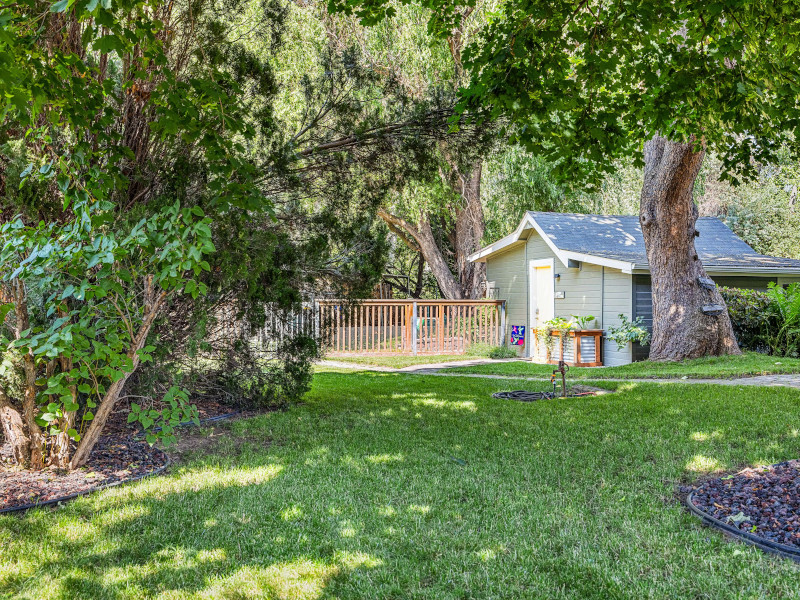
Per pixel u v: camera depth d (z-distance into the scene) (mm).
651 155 12109
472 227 21547
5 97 3602
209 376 7590
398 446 5863
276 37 7020
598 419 6898
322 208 7352
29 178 4730
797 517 3674
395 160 7152
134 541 3598
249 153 6535
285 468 5113
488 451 5684
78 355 4199
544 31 5113
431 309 17828
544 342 15211
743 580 3014
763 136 5848
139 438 6078
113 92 5613
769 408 6883
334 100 7035
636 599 2863
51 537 3650
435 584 3078
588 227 16234
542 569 3223
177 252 3945
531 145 5785
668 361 11789
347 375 12328
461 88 5723
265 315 7180
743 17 4945
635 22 5051
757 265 14258
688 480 4715
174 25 6062
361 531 3736
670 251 11961
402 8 15742
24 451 4883
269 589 3016
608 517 3959
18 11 3881
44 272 4176
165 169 5895
